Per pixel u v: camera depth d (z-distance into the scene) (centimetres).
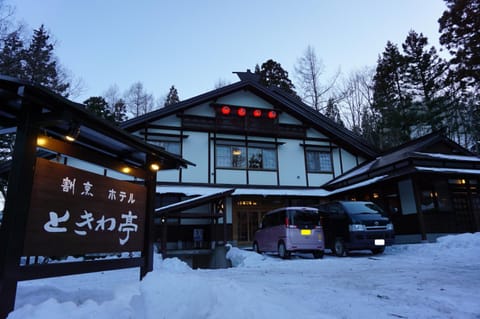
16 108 331
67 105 323
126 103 3850
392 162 1274
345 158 1780
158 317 287
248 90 1730
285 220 1000
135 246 446
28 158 302
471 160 1274
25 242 292
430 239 1195
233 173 1573
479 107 2442
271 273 663
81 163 1349
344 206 1062
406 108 2586
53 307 285
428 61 2673
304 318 307
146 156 491
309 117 1722
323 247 1004
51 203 324
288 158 1689
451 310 346
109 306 309
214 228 1369
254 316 295
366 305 372
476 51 2058
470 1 2114
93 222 376
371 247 984
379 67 2834
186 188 1434
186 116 1538
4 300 265
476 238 948
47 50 1817
